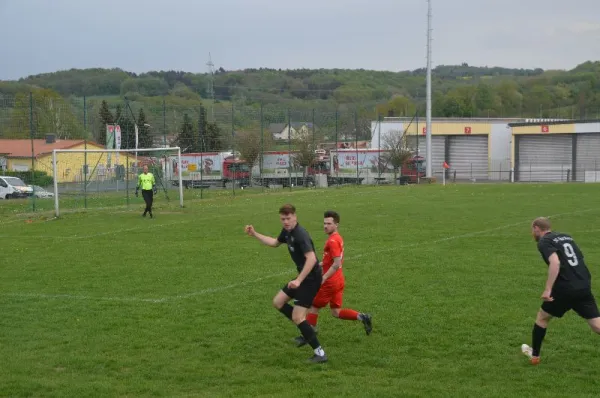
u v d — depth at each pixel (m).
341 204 35.53
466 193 42.47
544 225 9.38
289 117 56.03
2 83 80.06
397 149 60.81
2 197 46.84
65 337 11.09
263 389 8.61
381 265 17.16
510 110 128.12
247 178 61.50
